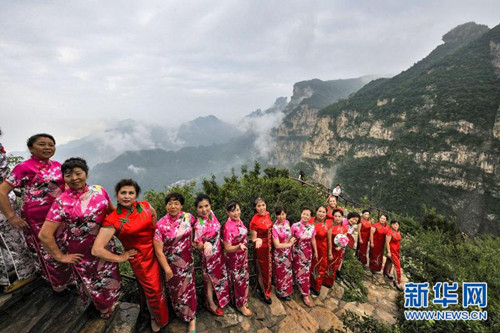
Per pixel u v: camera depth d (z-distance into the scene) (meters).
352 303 4.79
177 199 2.85
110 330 2.77
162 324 2.99
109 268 2.62
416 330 4.04
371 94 108.62
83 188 2.37
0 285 2.67
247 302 3.81
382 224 6.09
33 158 2.52
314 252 4.53
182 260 2.97
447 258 7.03
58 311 2.71
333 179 95.56
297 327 3.56
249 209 5.52
